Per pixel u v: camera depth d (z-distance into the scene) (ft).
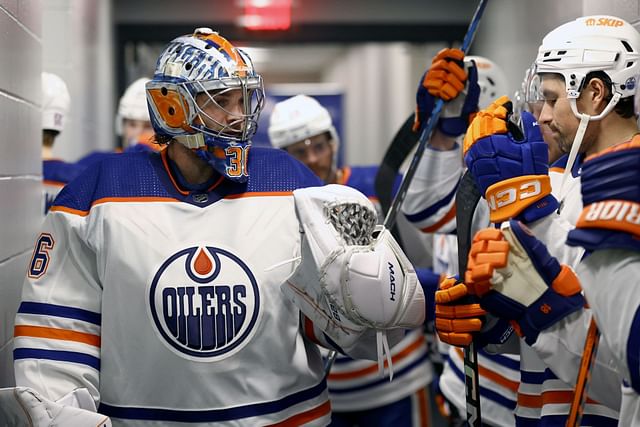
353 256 6.80
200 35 7.54
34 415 6.86
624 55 6.89
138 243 7.30
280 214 7.49
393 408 12.80
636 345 5.35
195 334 7.22
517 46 20.77
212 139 7.29
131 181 7.52
